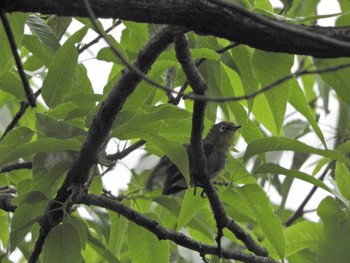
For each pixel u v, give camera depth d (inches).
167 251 434.9
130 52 442.3
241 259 418.3
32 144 356.5
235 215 466.9
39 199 365.1
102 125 353.1
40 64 465.7
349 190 423.2
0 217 461.4
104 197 406.9
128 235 434.3
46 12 287.3
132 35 450.9
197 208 420.2
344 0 431.5
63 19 458.6
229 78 442.0
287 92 377.1
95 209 468.8
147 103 438.6
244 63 418.6
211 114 452.8
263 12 354.9
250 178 426.6
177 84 469.7
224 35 297.1
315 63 381.4
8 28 280.4
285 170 391.2
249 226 570.6
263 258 420.2
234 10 264.8
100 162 368.8
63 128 374.6
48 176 369.7
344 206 447.8
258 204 400.8
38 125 379.9
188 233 505.7
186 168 372.8
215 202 392.2
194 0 291.1
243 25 293.9
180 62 345.1
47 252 378.9
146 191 477.1
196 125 362.6
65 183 370.6
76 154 370.6
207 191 387.5
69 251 378.9
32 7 284.0
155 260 436.8
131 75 341.4
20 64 285.4
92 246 463.5
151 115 354.0
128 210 409.1
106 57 411.2
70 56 382.3
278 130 382.6
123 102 348.8
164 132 399.9
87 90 432.8
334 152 372.8
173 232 414.3
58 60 382.3
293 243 425.4
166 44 334.6
